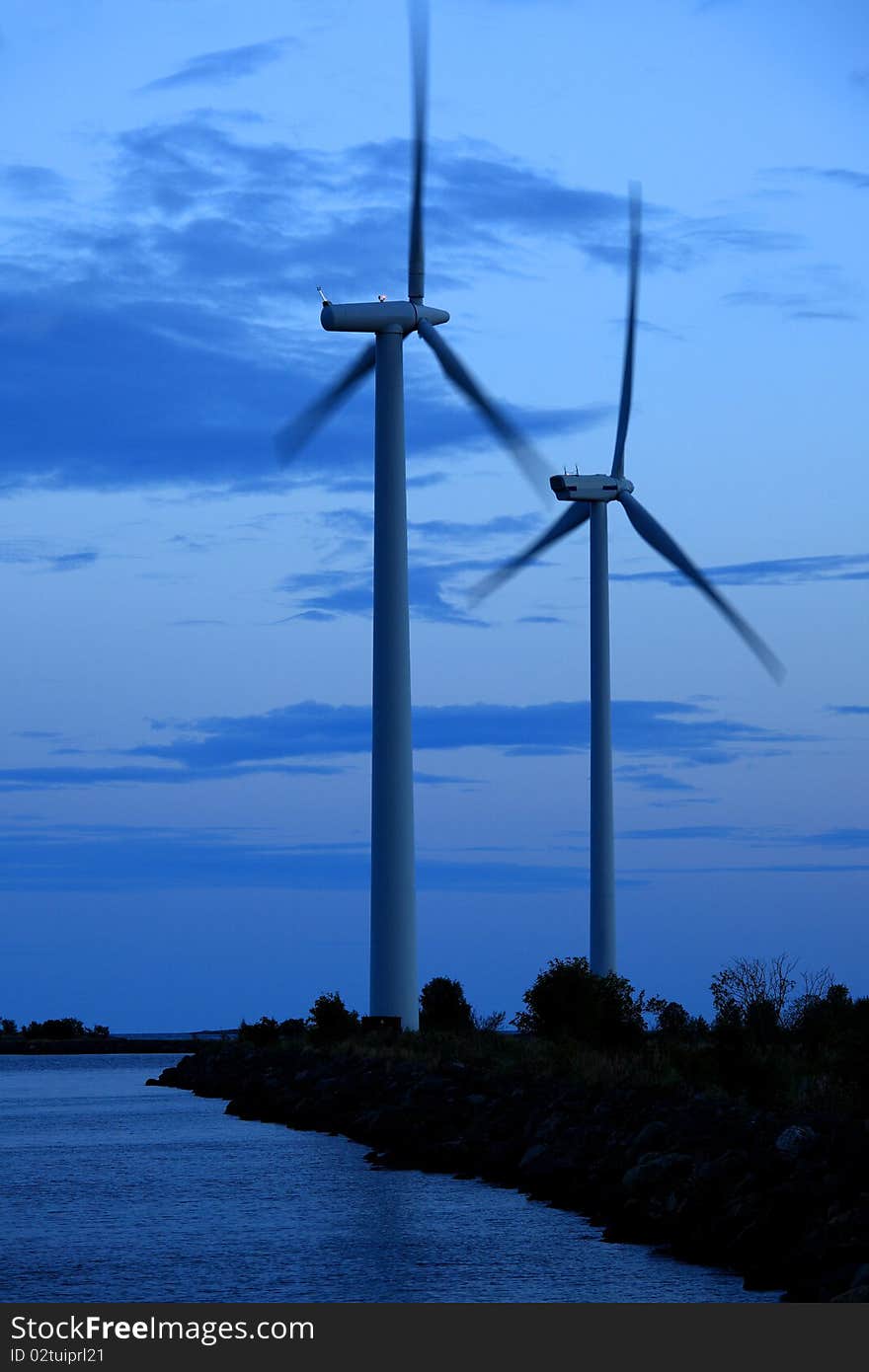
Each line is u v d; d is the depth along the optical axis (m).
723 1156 35.59
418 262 71.19
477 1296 29.66
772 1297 29.02
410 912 72.06
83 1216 40.12
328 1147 57.72
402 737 71.50
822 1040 51.03
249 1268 32.50
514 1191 44.03
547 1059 62.22
